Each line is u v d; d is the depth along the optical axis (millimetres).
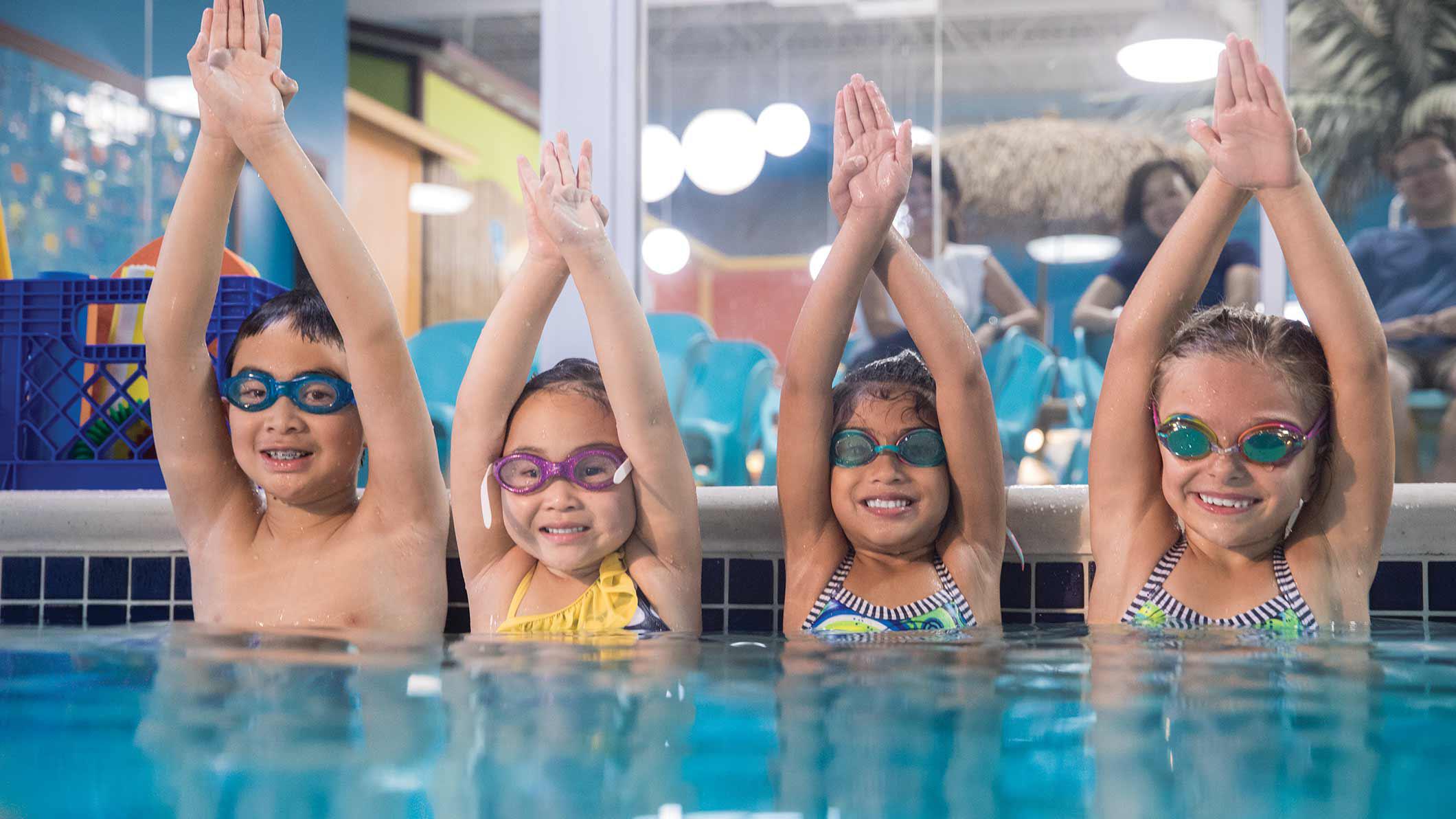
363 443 2193
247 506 2229
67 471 2428
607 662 1397
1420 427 6848
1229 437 1872
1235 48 1903
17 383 2426
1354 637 1699
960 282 8562
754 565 2236
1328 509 1971
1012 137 8883
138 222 7180
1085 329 8484
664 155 9484
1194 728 1005
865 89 2096
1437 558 2043
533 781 835
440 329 6078
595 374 2119
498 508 2088
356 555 2113
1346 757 906
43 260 6641
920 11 9203
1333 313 1912
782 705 1104
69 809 768
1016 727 1007
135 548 2314
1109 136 8734
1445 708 1094
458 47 9578
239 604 2107
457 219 9641
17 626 2004
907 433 2059
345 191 8688
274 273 7730
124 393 2422
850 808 766
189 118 7445
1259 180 1896
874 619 2027
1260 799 789
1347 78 7602
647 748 930
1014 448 7234
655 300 9742
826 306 2076
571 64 3750
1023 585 2188
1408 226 7309
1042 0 8945
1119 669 1338
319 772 860
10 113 6488
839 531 2168
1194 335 1978
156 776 846
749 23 9578
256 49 1995
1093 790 809
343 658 1436
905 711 1077
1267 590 1939
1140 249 8594
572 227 1970
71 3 6809
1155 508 2064
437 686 1207
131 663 1381
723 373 6133
